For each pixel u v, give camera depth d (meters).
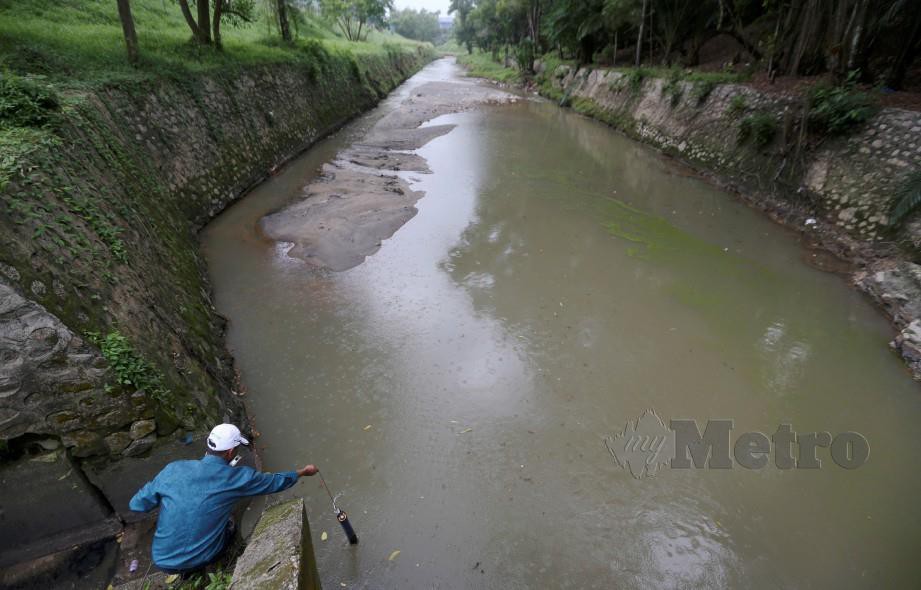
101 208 5.94
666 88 18.20
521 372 7.11
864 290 8.63
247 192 13.55
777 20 15.54
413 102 29.20
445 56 84.88
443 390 6.79
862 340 7.68
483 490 5.43
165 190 9.69
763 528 5.08
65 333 4.14
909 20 10.31
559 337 7.83
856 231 9.74
